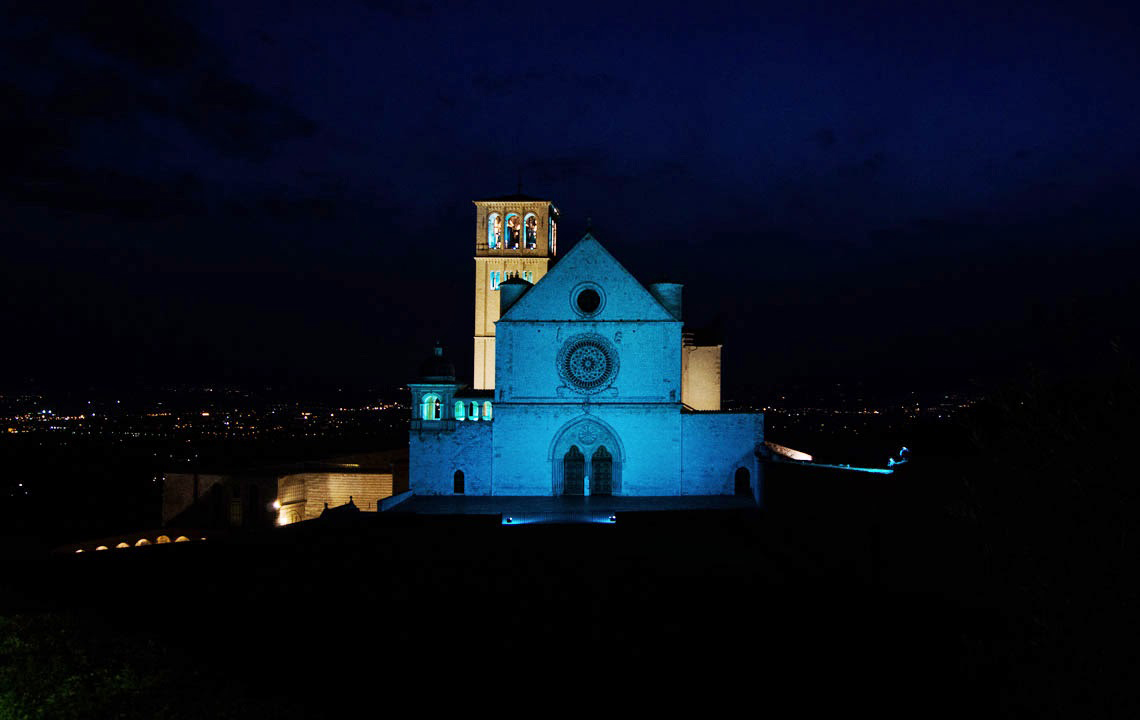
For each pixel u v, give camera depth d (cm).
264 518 6309
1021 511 1614
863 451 5912
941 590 2862
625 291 6159
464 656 2438
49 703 2053
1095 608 1441
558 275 6178
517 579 3347
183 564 3628
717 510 5147
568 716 2041
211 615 2811
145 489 11038
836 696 2120
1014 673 1595
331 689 2186
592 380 6159
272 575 3403
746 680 2247
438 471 6166
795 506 4744
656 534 4441
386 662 2386
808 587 3181
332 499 6494
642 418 6128
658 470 6112
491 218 8006
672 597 3058
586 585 3244
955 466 3008
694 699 2134
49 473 11975
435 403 6425
